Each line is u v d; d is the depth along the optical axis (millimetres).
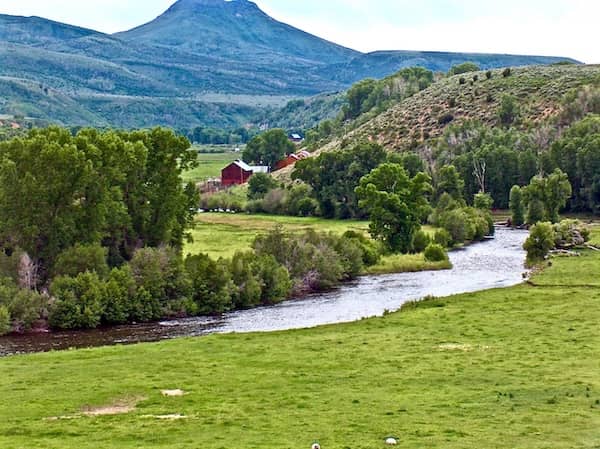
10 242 84875
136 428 34781
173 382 44594
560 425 34094
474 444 31516
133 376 46438
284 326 71250
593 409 36656
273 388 42719
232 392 41969
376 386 42656
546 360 47781
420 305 73750
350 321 68000
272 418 36312
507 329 59062
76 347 64250
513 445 31266
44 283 82750
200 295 81188
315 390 42031
